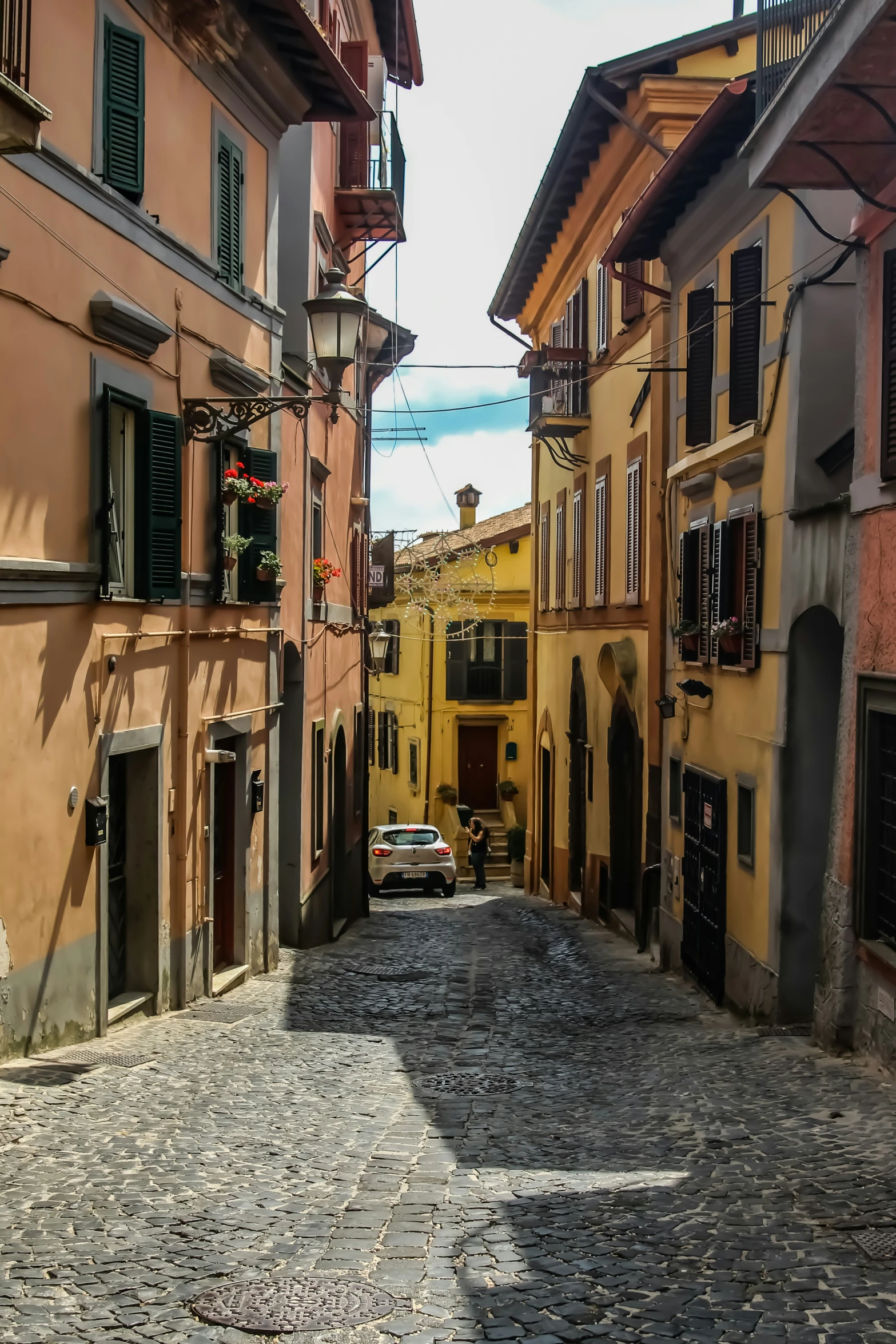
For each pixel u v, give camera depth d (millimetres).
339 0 21047
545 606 29312
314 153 18125
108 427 10188
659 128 18031
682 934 16031
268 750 15312
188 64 12180
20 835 8922
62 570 9391
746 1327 4617
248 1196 6418
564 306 26844
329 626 20281
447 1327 4641
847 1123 8031
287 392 16094
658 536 17703
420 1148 7742
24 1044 9094
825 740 11859
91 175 9906
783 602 12016
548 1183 6898
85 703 9977
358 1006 13641
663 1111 8867
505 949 19500
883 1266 5312
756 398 13172
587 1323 4688
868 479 9836
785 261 12156
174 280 11852
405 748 47188
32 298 9008
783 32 9906
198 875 12742
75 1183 6469
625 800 21344
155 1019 11578
